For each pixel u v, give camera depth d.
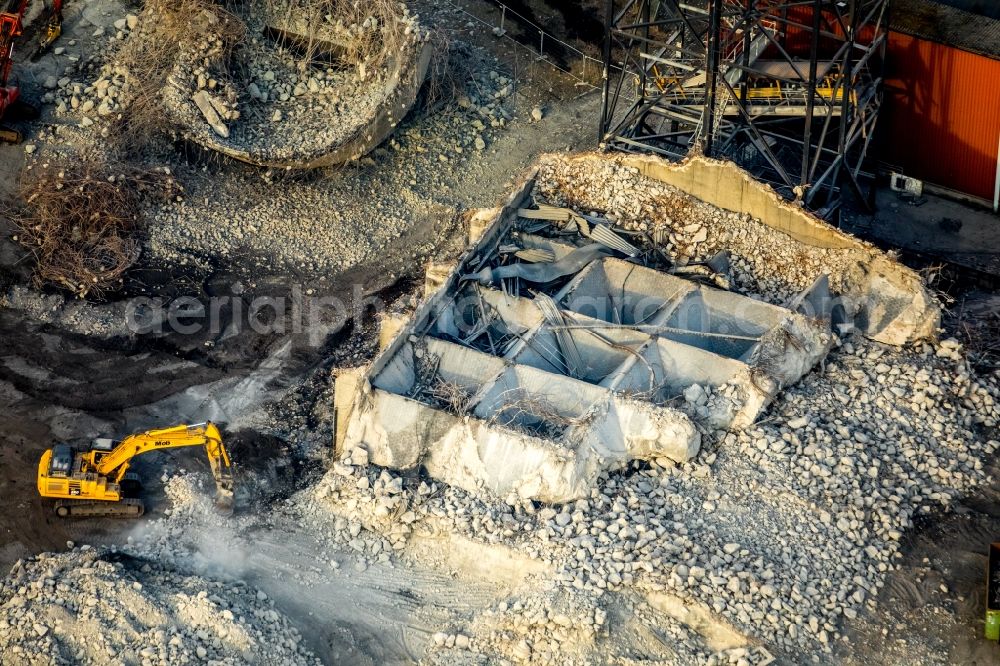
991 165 42.75
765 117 43.34
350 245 41.75
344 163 43.22
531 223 40.66
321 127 42.88
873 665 30.72
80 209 40.50
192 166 42.59
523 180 41.75
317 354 38.81
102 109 42.94
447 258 41.50
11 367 37.59
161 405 37.06
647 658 30.38
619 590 31.62
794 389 36.41
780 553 32.56
